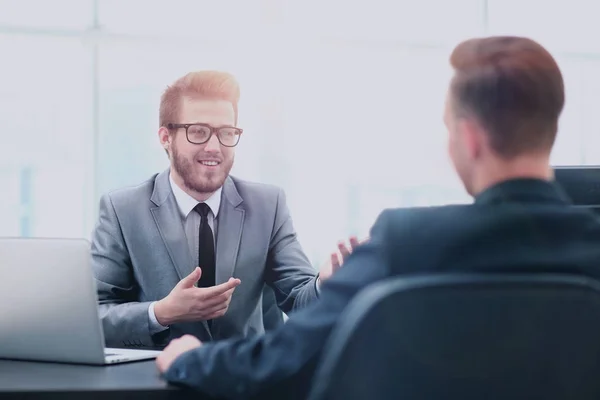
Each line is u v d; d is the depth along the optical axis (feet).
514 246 3.54
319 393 3.23
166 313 6.70
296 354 3.86
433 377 3.22
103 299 7.71
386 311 3.18
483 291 3.22
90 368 5.17
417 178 16.12
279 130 15.74
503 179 3.76
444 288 3.20
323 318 3.83
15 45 15.08
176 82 8.13
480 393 3.24
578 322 3.29
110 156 15.48
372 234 3.88
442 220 3.66
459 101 3.83
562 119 3.87
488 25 16.67
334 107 15.94
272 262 8.25
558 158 16.75
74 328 5.28
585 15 17.03
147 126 15.52
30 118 15.21
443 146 4.02
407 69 16.22
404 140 16.16
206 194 8.06
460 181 3.97
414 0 16.20
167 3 15.48
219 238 8.02
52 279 5.30
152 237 7.92
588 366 3.33
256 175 15.72
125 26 15.39
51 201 15.38
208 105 7.98
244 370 3.98
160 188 8.20
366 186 16.07
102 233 8.03
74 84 15.33
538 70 3.76
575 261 3.54
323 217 15.93
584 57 17.07
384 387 3.21
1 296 5.44
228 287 6.61
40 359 5.44
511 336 3.24
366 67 16.10
